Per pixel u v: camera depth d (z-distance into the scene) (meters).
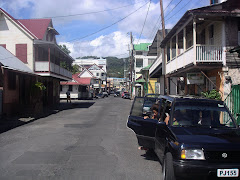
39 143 8.05
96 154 6.73
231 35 11.63
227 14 11.16
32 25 24.05
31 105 17.36
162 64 20.27
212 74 12.63
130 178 4.93
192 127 5.00
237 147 4.05
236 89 10.57
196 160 3.95
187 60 12.65
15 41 20.48
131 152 7.05
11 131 10.43
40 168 5.46
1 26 20.72
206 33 13.69
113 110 21.28
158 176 5.08
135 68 49.69
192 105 5.47
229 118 5.29
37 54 21.05
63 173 5.15
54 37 27.39
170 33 15.50
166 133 4.88
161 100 6.75
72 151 7.01
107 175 5.08
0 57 15.92
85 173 5.17
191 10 11.22
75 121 13.84
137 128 6.29
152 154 6.84
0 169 5.38
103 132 10.27
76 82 41.19
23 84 18.66
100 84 72.25
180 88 19.09
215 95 11.22
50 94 26.06
